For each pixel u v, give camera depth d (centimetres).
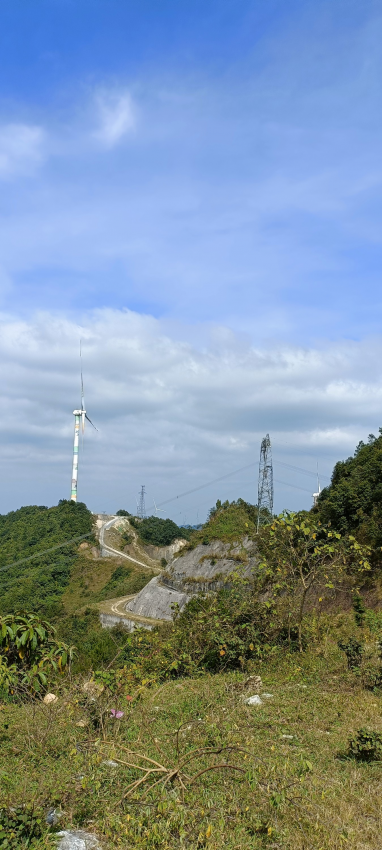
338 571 1440
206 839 479
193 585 5719
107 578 8288
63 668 1012
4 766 642
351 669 1134
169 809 515
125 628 4609
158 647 1383
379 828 514
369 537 2691
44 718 815
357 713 880
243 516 6425
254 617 1349
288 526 1425
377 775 635
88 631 5619
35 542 9375
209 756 655
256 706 930
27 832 487
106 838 495
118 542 10012
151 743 711
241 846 472
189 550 6456
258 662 1272
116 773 610
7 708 888
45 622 1063
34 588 7694
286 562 1423
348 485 3172
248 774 578
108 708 803
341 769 657
